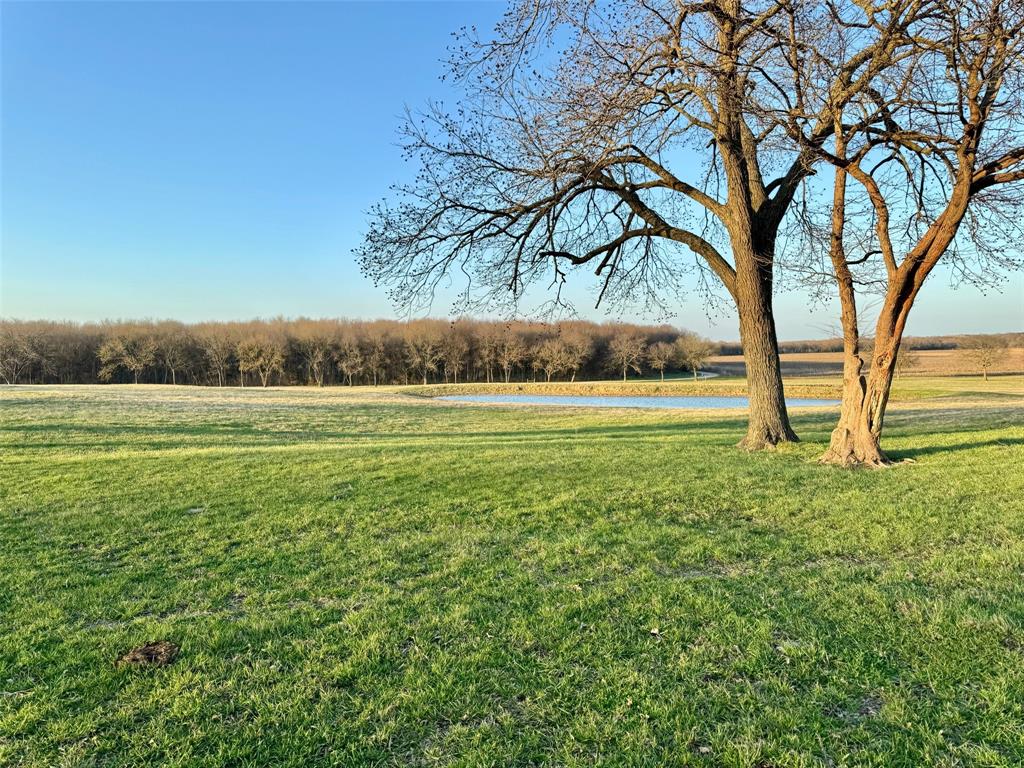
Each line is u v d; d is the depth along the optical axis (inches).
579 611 187.2
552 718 133.3
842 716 130.8
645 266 612.1
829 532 263.9
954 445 479.8
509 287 553.9
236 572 238.4
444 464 466.0
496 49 394.9
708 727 128.4
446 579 221.3
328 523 308.3
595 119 376.8
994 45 330.3
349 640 171.6
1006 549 230.4
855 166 396.8
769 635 166.4
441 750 124.0
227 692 147.1
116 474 462.9
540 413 1365.7
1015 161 365.1
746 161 513.0
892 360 415.2
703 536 263.0
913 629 166.2
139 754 124.7
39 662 163.5
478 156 498.0
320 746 126.7
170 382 3385.8
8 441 761.0
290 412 1336.1
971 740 121.2
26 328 3026.6
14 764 123.3
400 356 3467.0
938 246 379.6
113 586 223.8
